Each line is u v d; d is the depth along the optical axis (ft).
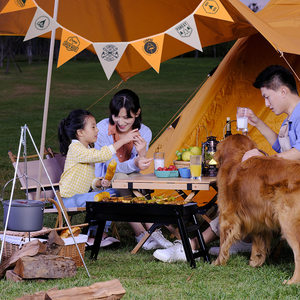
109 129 17.67
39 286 12.12
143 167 16.20
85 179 16.25
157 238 16.29
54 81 91.86
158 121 51.49
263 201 12.96
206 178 15.17
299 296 11.38
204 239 15.24
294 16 20.25
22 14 17.13
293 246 12.53
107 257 15.29
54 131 46.44
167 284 12.48
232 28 17.13
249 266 14.01
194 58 132.67
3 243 13.10
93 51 20.81
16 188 26.16
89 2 19.26
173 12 19.57
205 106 19.85
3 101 69.46
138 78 93.81
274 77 14.44
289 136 14.48
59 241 13.10
